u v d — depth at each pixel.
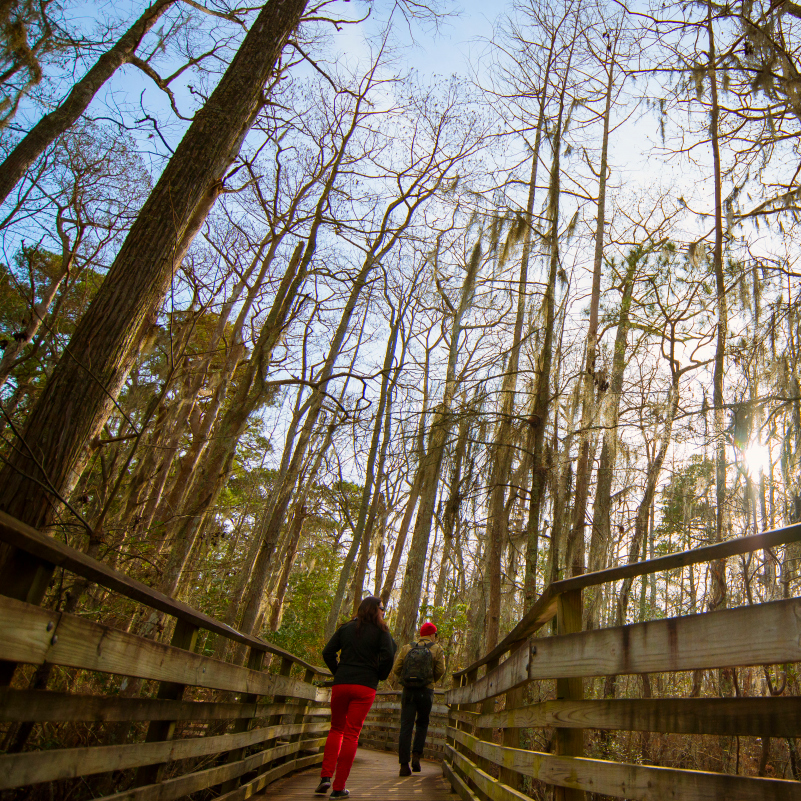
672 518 12.31
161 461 11.05
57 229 11.77
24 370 10.73
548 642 3.07
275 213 13.31
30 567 2.11
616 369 12.16
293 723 7.38
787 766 7.00
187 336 7.44
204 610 13.22
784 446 8.37
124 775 4.17
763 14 7.94
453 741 7.60
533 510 9.90
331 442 12.06
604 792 2.46
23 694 2.14
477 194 12.34
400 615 15.70
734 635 1.86
